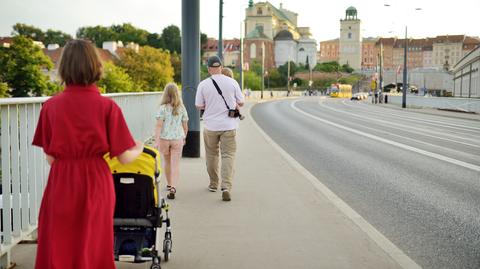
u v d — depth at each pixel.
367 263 5.88
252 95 114.00
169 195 9.06
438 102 58.50
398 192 10.50
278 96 133.62
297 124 32.19
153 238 5.29
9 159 5.54
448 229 7.71
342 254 6.18
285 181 10.95
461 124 33.53
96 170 3.91
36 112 6.29
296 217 7.88
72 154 3.85
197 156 13.94
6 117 5.46
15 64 84.81
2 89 80.69
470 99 49.16
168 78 119.81
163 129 9.13
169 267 5.66
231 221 7.59
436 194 10.34
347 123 33.50
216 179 9.73
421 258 6.33
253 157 14.95
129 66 116.75
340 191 10.57
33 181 6.25
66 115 3.82
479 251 6.66
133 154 4.04
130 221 5.18
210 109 9.20
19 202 5.80
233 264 5.78
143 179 5.14
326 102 87.44
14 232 5.75
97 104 3.87
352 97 112.38
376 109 58.66
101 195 3.91
